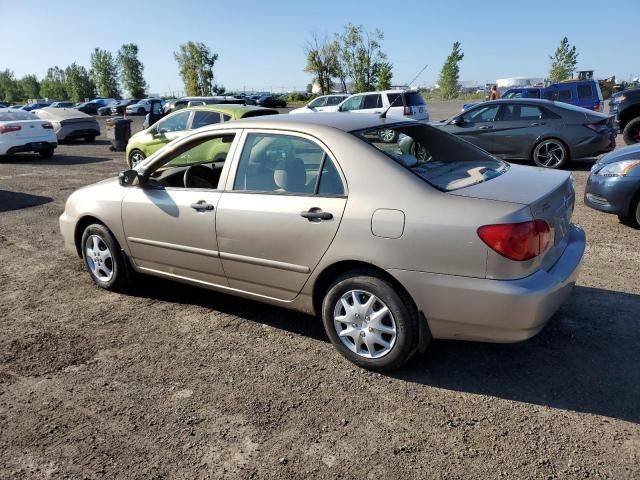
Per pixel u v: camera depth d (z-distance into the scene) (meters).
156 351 3.88
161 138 11.67
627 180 6.26
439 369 3.51
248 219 3.75
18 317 4.55
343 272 3.49
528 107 11.16
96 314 4.57
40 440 2.92
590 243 6.00
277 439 2.87
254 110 10.87
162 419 3.08
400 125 3.88
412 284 3.14
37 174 12.93
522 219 2.93
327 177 3.48
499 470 2.58
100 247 4.97
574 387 3.25
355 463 2.67
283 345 3.92
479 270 2.97
